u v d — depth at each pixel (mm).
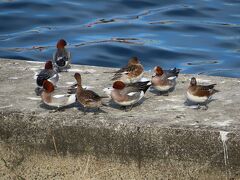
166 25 25531
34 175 12094
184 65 22109
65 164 11898
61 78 14664
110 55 22750
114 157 11680
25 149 12086
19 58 22312
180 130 11352
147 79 15008
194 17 26484
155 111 12531
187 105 12891
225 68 21969
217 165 11289
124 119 11938
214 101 13008
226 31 25016
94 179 11781
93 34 24609
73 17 26156
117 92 12539
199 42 24078
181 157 11398
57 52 15836
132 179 11633
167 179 11523
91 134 11711
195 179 11398
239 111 12422
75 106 12805
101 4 27703
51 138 11898
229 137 11172
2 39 24016
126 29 25141
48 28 25078
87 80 14516
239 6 27828
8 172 12164
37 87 13766
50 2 27562
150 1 28109
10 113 12125
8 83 14008
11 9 26609
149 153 11523
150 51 23125
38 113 12211
